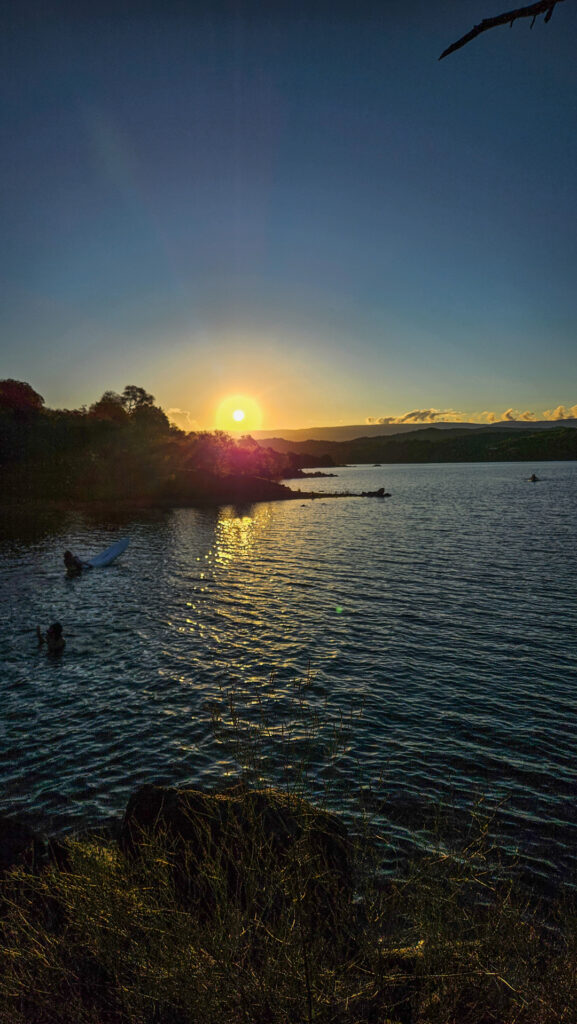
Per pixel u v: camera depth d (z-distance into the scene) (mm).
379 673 17391
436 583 30453
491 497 97000
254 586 30625
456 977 3873
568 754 12219
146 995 3508
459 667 17844
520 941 4258
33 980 3781
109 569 36094
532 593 27625
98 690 16359
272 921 4094
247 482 102875
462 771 11484
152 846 4797
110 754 12516
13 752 12695
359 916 4789
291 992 3490
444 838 9031
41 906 4754
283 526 60781
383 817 9727
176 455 112812
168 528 59625
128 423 137000
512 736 13086
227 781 11219
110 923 3912
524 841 9008
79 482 96125
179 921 3869
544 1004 3713
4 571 35719
